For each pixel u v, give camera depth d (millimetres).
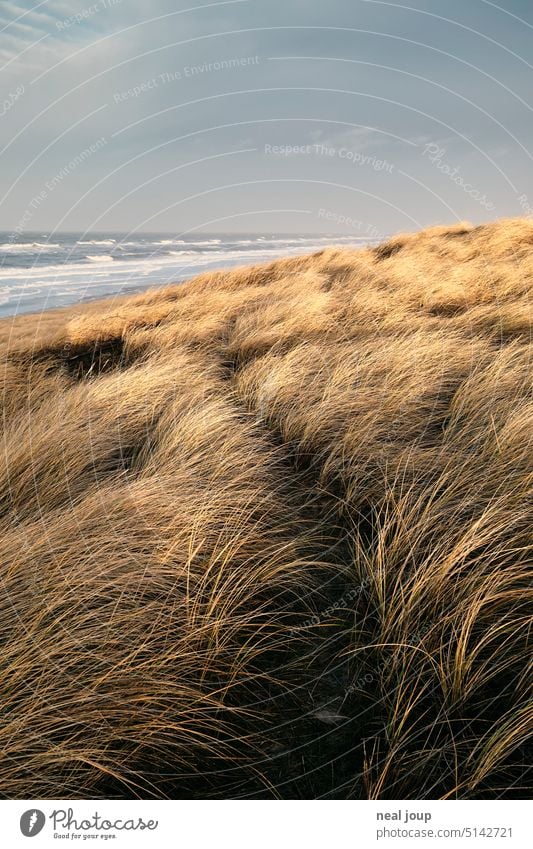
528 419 2938
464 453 2959
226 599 2055
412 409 3605
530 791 1503
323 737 1671
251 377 4406
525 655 1787
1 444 3344
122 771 1586
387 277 7266
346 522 2678
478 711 1682
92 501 2584
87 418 3672
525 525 2260
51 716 1620
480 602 1840
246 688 1836
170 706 1710
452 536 2262
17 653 1783
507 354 4051
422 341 4527
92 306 11156
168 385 4285
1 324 9492
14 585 2059
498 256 7883
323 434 3404
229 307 6969
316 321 5582
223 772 1608
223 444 3248
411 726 1617
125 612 1968
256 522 2562
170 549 2254
